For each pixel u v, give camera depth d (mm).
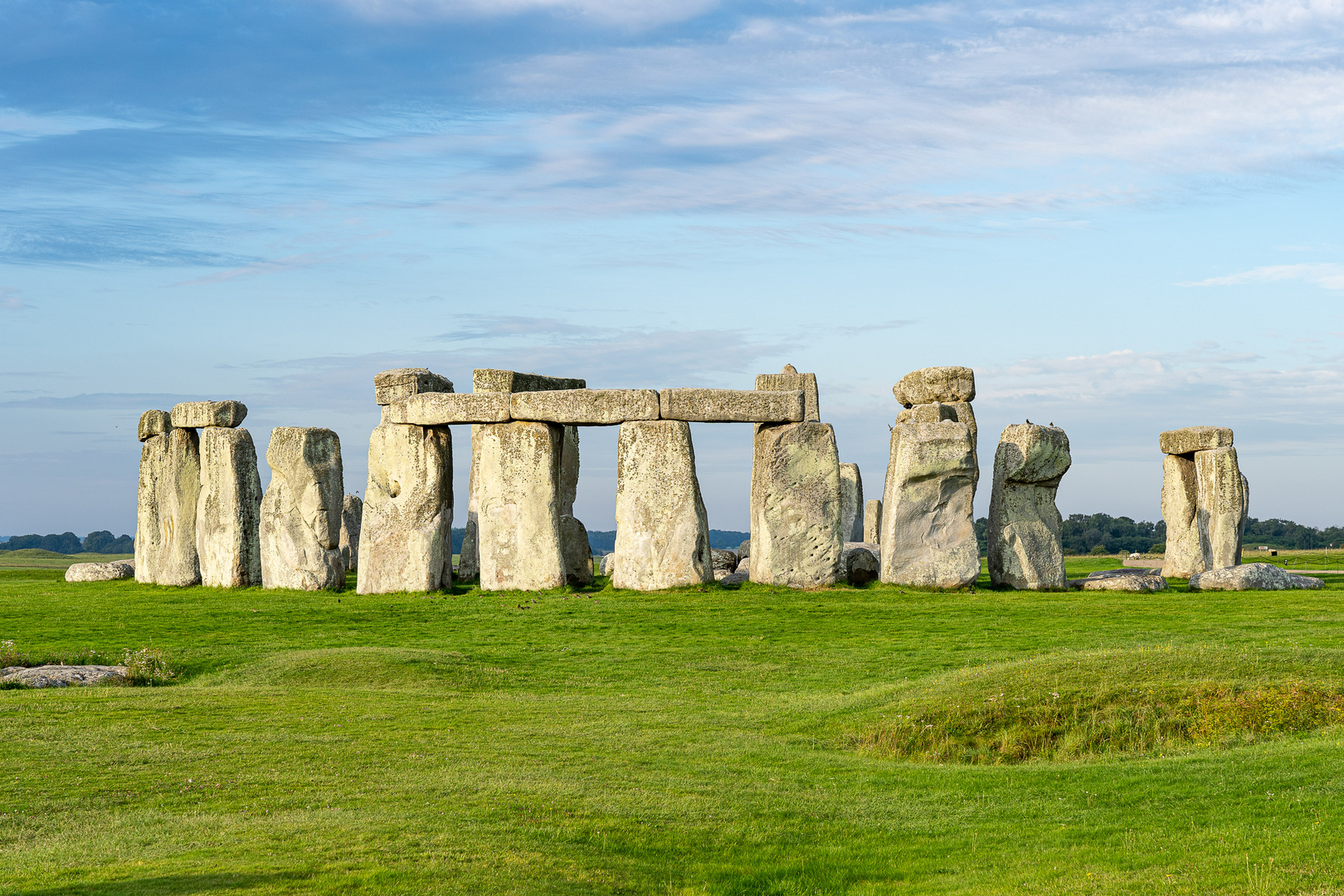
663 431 34250
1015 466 34625
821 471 34438
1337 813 14055
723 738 19188
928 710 19734
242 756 17234
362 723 19672
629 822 14828
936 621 28844
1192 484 44875
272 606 33000
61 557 109938
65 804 14812
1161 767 16766
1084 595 33000
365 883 12203
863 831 14984
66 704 20469
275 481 37750
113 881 11961
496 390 38156
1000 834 14602
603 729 19656
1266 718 18469
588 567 37875
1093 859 13445
